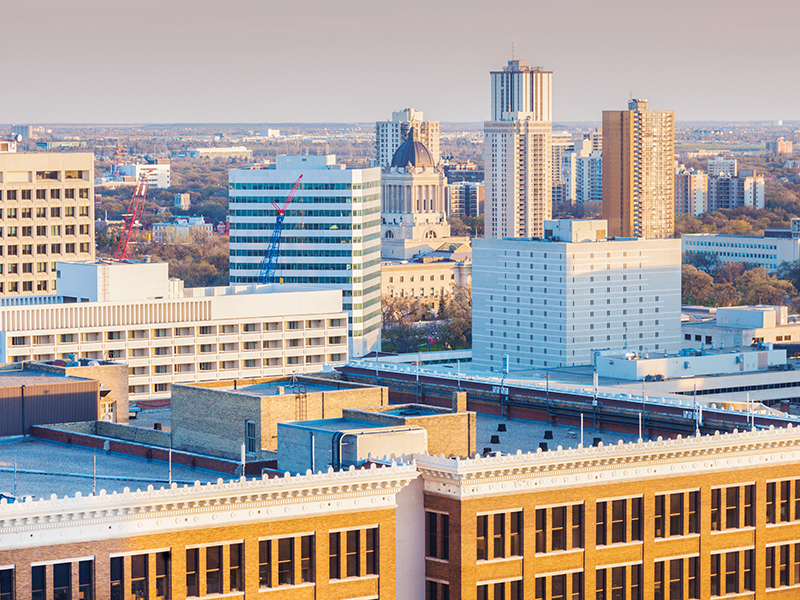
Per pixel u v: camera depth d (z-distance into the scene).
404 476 143.00
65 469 162.75
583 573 151.62
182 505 131.88
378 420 161.75
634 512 155.25
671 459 156.25
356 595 142.00
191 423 177.88
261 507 136.38
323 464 151.88
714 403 194.50
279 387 181.88
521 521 147.88
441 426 161.00
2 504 123.81
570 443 177.38
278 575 138.12
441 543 146.88
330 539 140.75
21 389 186.75
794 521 165.88
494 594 147.00
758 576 163.38
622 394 195.75
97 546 128.38
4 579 124.62
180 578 132.50
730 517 162.00
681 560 158.50
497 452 158.12
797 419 172.75
